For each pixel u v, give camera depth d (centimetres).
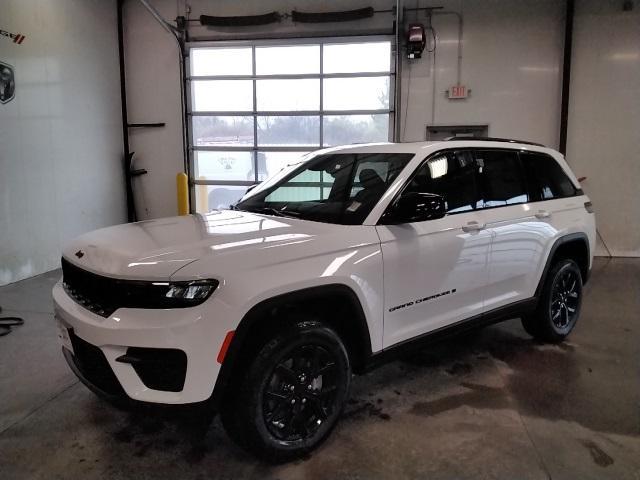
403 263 279
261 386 227
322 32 848
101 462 248
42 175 700
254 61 880
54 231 727
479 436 271
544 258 379
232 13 871
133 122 920
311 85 870
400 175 297
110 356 215
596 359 381
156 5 888
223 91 897
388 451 256
